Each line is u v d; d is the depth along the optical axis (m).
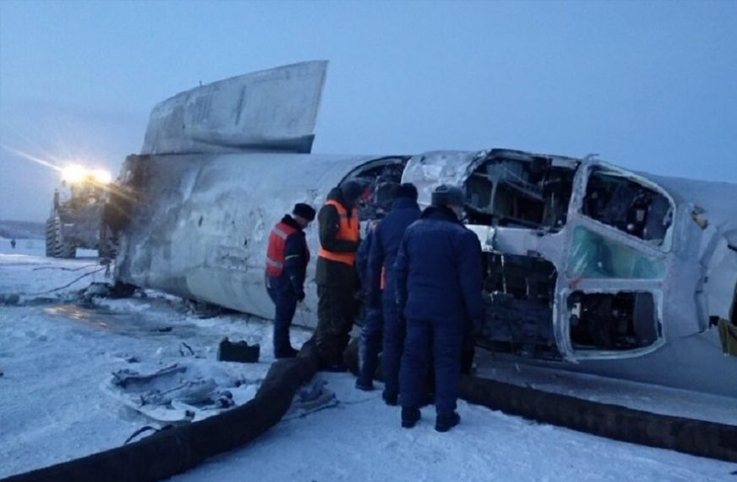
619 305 6.60
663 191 6.21
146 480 4.04
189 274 10.37
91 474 3.76
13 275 16.31
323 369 7.01
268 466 4.43
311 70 10.39
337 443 4.90
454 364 5.20
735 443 4.66
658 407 6.03
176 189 11.24
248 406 4.87
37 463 4.51
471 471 4.44
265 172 9.84
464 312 5.23
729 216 5.93
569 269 6.21
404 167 8.37
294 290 7.33
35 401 5.80
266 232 9.09
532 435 5.16
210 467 4.39
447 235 5.15
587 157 6.59
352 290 7.03
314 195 8.67
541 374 7.14
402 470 4.43
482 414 5.66
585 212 6.86
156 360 7.40
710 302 5.71
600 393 6.47
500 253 6.53
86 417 5.36
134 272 11.70
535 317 6.56
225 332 9.48
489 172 7.25
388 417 5.55
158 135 12.54
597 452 4.83
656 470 4.50
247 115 10.99
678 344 5.86
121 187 12.40
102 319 10.41
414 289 5.21
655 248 5.99
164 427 4.89
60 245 23.52
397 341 5.83
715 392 6.05
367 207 8.27
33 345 8.02
